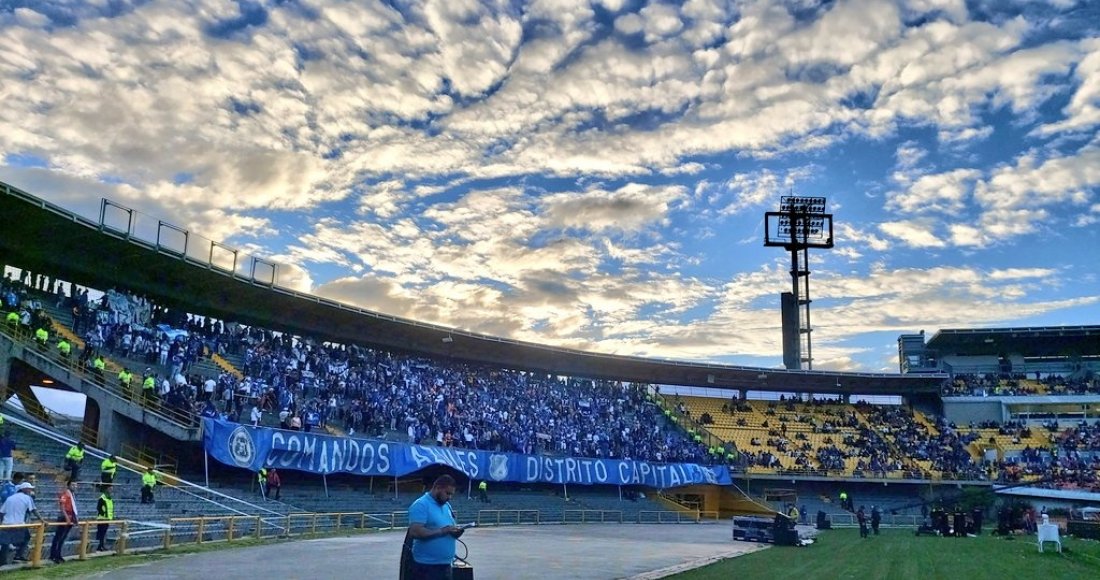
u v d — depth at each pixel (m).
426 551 10.43
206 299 54.72
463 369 72.12
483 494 55.16
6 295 40.56
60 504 22.33
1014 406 83.94
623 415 77.25
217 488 39.91
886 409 88.31
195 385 44.81
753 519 41.59
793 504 69.62
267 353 54.03
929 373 88.38
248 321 58.97
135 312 48.31
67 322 44.94
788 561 29.70
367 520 42.81
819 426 83.00
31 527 20.44
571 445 65.00
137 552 25.16
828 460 75.00
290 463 43.62
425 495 10.71
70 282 48.62
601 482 62.81
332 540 33.59
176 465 41.62
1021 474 70.38
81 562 21.95
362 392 55.44
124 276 49.38
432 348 70.06
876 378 87.00
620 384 84.00
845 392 89.56
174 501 33.94
